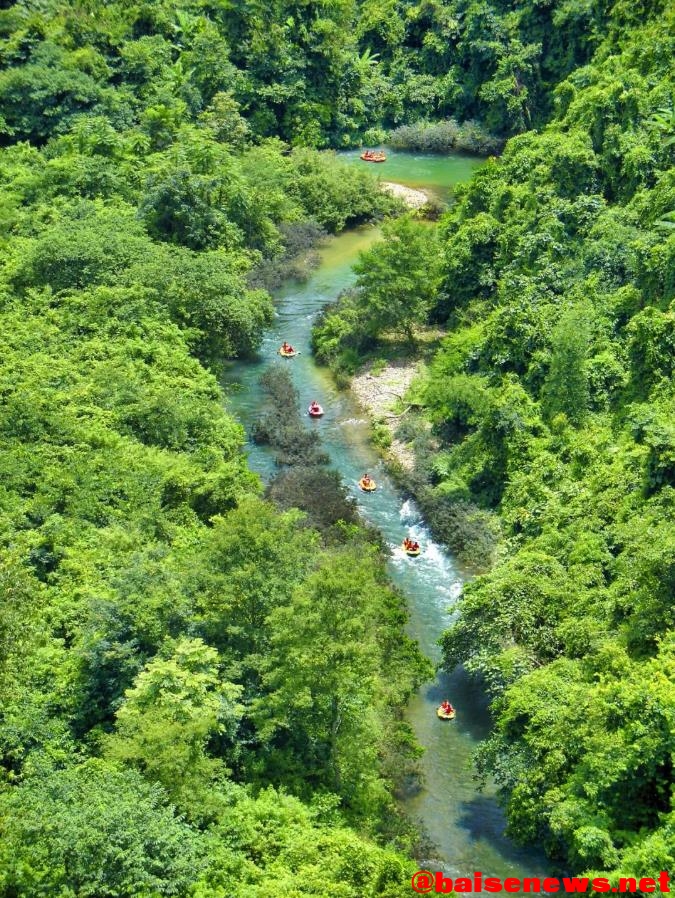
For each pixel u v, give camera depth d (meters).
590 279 58.59
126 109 94.88
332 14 107.62
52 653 36.50
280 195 85.06
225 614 35.59
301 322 73.38
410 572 48.62
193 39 106.38
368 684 34.09
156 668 32.69
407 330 67.31
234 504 49.72
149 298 63.59
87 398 53.75
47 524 43.06
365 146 110.38
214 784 32.69
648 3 84.00
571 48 100.25
